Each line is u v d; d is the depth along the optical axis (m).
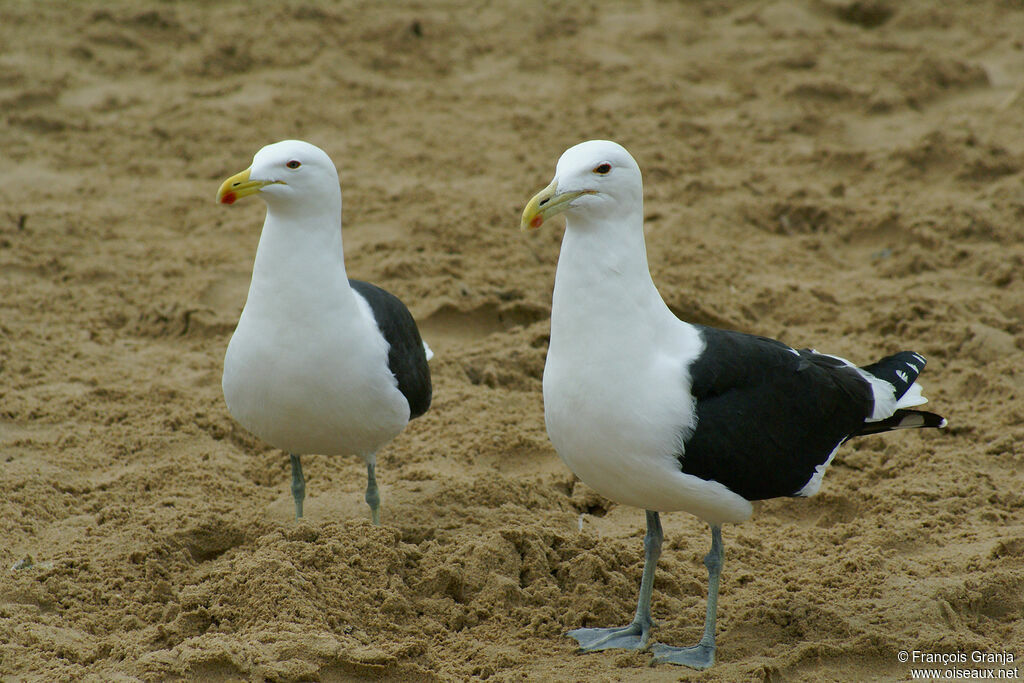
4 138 20.53
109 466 11.51
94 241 17.00
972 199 18.34
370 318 9.70
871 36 26.62
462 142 21.17
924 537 10.28
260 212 18.45
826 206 18.05
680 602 9.51
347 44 25.55
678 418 8.08
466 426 12.41
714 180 19.55
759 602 9.31
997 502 10.87
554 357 8.35
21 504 10.56
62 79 22.81
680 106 22.80
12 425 12.13
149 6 26.67
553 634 9.03
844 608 9.12
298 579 9.04
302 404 9.37
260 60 24.41
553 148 20.95
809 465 8.70
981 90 23.66
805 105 22.88
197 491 10.97
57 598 9.29
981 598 9.21
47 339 14.16
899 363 9.73
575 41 26.55
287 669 7.93
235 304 15.43
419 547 10.04
